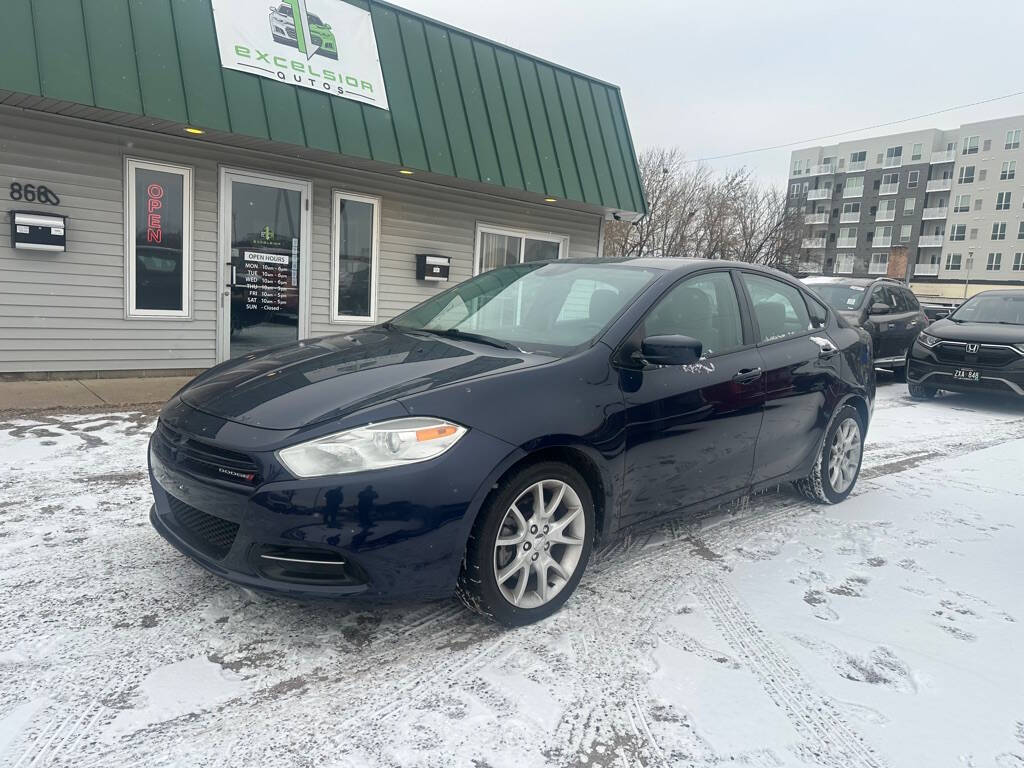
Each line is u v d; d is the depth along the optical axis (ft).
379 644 8.95
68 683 7.77
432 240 32.14
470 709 7.73
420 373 9.57
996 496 17.08
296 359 10.98
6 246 21.79
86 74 19.93
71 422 18.56
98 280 23.52
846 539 13.65
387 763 6.82
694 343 10.18
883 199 269.64
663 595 10.82
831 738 7.57
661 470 11.03
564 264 13.79
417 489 8.23
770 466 13.51
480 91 30.01
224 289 26.18
